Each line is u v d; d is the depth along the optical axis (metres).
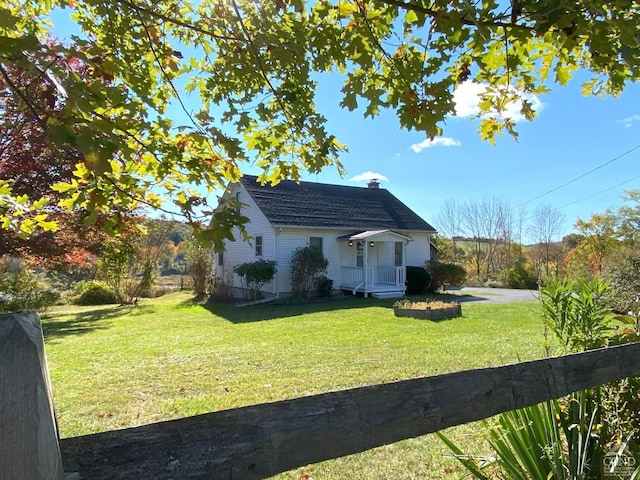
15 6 1.68
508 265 32.16
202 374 5.65
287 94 1.96
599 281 2.63
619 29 1.11
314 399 0.97
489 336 8.07
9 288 14.12
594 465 1.87
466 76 1.73
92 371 5.94
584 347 2.32
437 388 1.18
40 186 6.91
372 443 1.03
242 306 14.53
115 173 1.66
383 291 16.98
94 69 1.52
